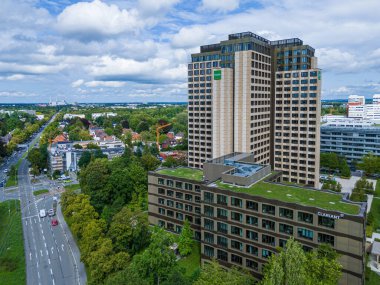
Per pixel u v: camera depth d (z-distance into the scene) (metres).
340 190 156.38
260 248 83.81
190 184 114.06
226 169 104.75
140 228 104.69
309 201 80.31
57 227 137.25
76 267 102.38
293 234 78.69
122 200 147.88
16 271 99.50
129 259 97.69
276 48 175.75
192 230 115.06
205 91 188.25
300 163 172.12
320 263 59.56
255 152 165.38
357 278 70.25
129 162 193.38
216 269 66.69
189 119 198.00
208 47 194.88
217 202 90.88
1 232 131.75
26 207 166.88
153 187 125.88
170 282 70.25
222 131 165.12
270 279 55.28
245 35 170.62
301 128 169.38
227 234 89.62
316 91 162.12
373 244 101.75
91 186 149.75
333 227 72.69
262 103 169.12
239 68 158.50
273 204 80.94
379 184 185.00
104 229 115.38
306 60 168.75
